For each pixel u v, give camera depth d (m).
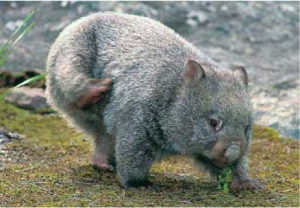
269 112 12.87
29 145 10.99
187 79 8.97
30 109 12.80
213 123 8.73
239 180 9.50
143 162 9.21
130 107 9.24
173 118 8.97
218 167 9.20
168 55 9.44
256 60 15.43
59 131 11.95
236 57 15.49
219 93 8.80
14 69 14.25
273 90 13.72
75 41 10.08
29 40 15.81
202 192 9.25
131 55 9.59
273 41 16.58
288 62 15.42
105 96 9.70
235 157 8.65
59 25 16.44
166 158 10.23
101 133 10.10
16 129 11.78
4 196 8.65
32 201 8.52
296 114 12.77
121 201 8.66
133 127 9.18
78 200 8.62
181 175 10.13
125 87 9.39
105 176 9.85
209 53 15.55
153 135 9.14
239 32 16.84
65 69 10.00
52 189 9.02
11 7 17.33
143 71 9.34
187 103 8.90
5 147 10.78
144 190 9.22
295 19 17.67
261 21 17.41
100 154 10.20
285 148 11.71
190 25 16.89
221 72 9.07
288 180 10.08
